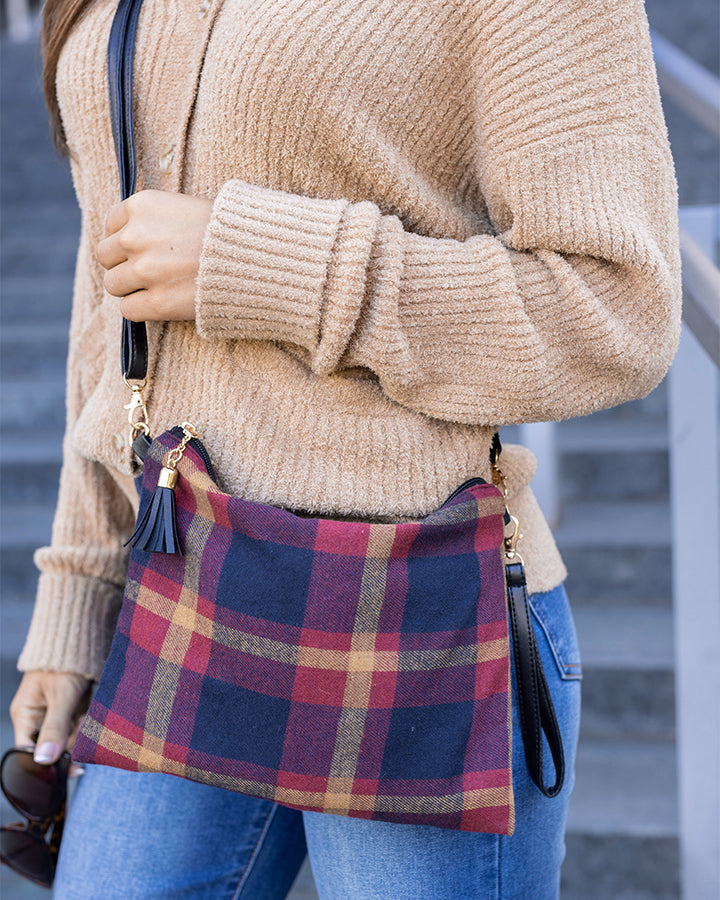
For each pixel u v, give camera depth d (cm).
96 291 82
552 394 65
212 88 66
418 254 64
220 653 65
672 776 171
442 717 64
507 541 72
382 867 70
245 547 64
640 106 64
